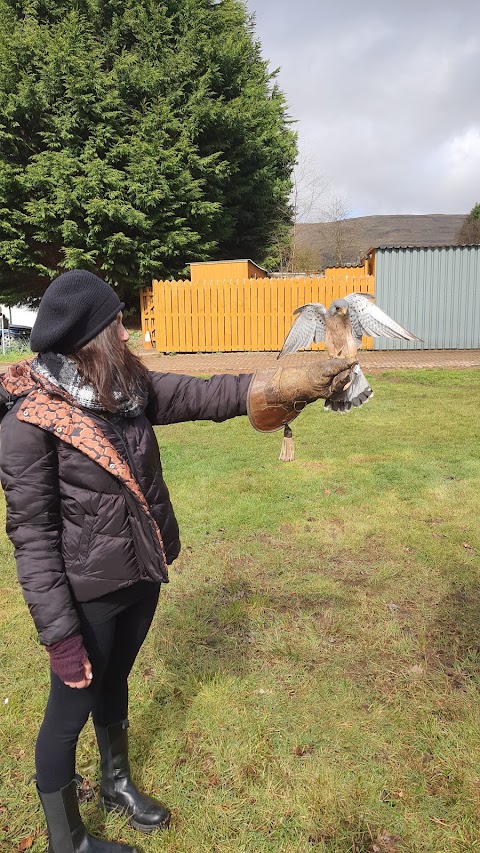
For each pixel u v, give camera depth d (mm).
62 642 1828
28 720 2959
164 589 4137
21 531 1828
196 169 21172
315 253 36406
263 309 16844
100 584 1925
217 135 22312
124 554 1933
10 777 2637
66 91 18984
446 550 4535
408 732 2807
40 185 18812
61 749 2027
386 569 4293
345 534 4875
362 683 3148
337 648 3449
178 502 5617
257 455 7188
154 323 18562
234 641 3549
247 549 4652
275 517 5215
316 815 2412
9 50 18859
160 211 19750
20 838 2361
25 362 1940
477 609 3787
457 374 12586
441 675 3180
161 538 2080
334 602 3906
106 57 20609
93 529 1895
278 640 3527
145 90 19766
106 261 19531
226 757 2707
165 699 3098
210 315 17047
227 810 2453
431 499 5605
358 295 2314
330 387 2066
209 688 3139
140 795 2441
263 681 3191
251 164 25297
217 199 22703
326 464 6750
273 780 2580
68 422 1810
